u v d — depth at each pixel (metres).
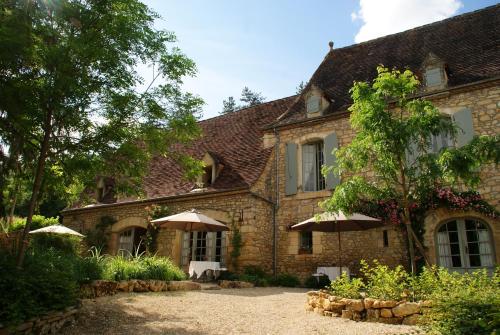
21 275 4.73
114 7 5.98
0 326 4.16
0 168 6.43
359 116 6.73
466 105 10.66
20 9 5.37
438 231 10.51
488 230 9.89
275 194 13.34
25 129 5.70
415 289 5.89
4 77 5.27
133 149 6.47
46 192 7.21
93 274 7.41
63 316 5.09
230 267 12.25
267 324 5.66
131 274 8.41
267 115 16.20
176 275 9.61
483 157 5.91
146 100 6.48
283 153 13.59
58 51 5.19
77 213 17.52
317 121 13.02
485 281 5.48
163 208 14.29
